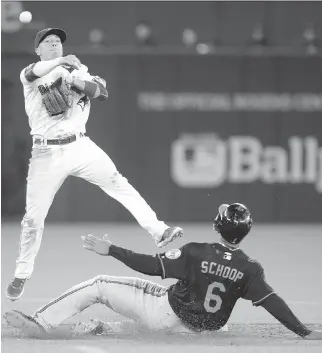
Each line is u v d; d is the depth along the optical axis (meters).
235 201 73.44
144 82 73.50
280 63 73.38
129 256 24.67
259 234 66.81
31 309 31.45
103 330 26.22
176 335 25.83
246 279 24.67
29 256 28.69
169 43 77.56
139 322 25.39
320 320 29.55
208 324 24.95
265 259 50.78
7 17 73.50
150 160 73.62
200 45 74.19
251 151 73.44
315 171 73.44
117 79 73.31
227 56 73.50
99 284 25.34
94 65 73.06
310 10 77.25
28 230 28.44
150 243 58.38
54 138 27.81
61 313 25.34
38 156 28.03
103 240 24.91
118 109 73.44
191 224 73.44
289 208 73.44
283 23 77.31
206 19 77.69
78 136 28.12
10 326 27.34
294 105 73.38
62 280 40.59
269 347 23.95
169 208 73.56
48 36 28.41
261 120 73.56
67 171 28.03
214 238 60.94
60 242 60.00
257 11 77.50
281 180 73.38
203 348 23.67
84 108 28.33
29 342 24.59
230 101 73.50
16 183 73.19
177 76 73.50
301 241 61.94
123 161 73.62
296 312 31.47
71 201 73.31
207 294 24.66
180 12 77.62
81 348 23.55
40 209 28.25
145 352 22.97
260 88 73.56
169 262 24.64
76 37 76.75
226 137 73.62
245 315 30.83
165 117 73.62
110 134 73.50
